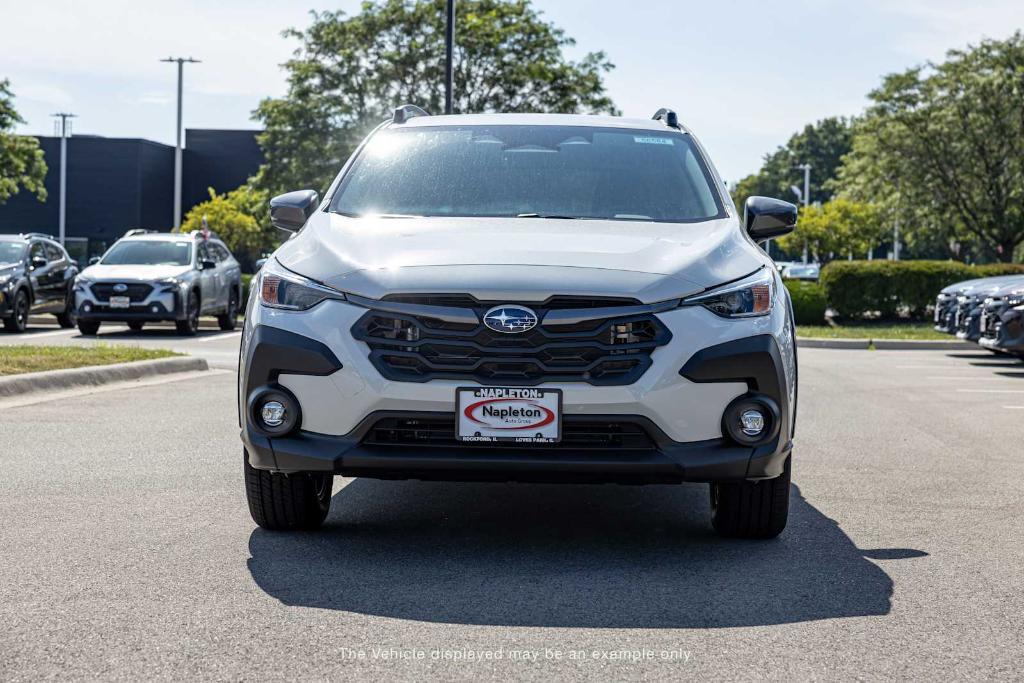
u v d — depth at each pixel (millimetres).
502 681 3379
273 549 4914
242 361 4832
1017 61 44375
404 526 5426
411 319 4598
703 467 4586
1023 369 15336
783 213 5820
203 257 21438
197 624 3869
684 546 5102
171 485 6227
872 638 3816
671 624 3949
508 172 5801
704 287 4691
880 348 20812
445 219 5398
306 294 4742
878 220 49875
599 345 4551
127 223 74500
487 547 5027
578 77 37594
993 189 45312
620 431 4602
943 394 11852
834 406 10703
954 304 16609
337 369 4602
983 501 6219
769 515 5094
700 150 6188
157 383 11406
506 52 36781
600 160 5926
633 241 5035
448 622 3941
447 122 6285
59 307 21344
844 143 129750
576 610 4098
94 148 74125
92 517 5434
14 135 47219
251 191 40125
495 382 4547
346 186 5793
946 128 44500
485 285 4574
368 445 4633
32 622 3863
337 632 3812
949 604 4223
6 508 5605
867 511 5934
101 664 3465
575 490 6391
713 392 4613
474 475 4625
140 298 19609
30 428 8172
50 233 74438
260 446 4695
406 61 36125
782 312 4895
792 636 3830
